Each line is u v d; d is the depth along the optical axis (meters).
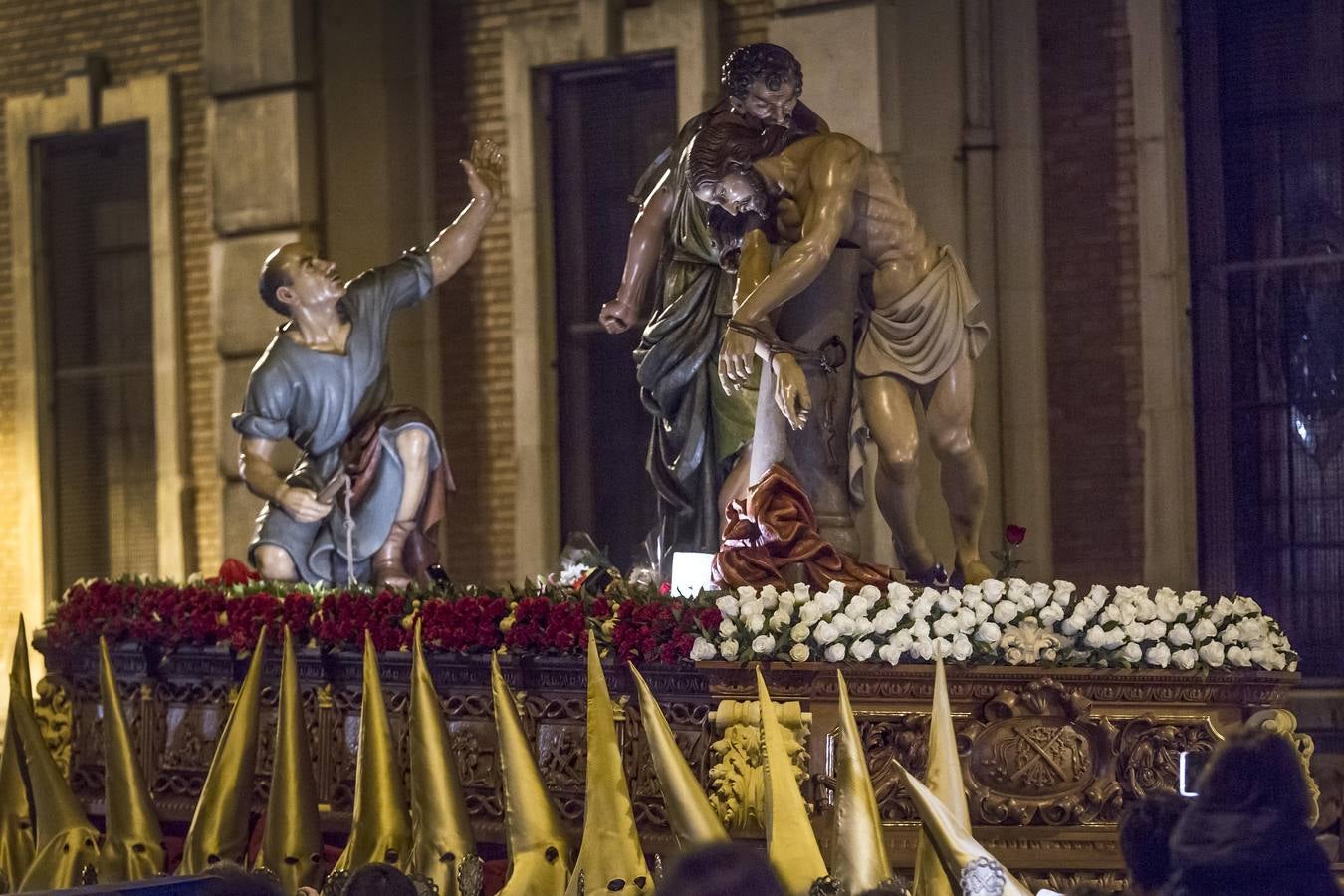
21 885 9.55
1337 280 13.13
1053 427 13.70
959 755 7.93
